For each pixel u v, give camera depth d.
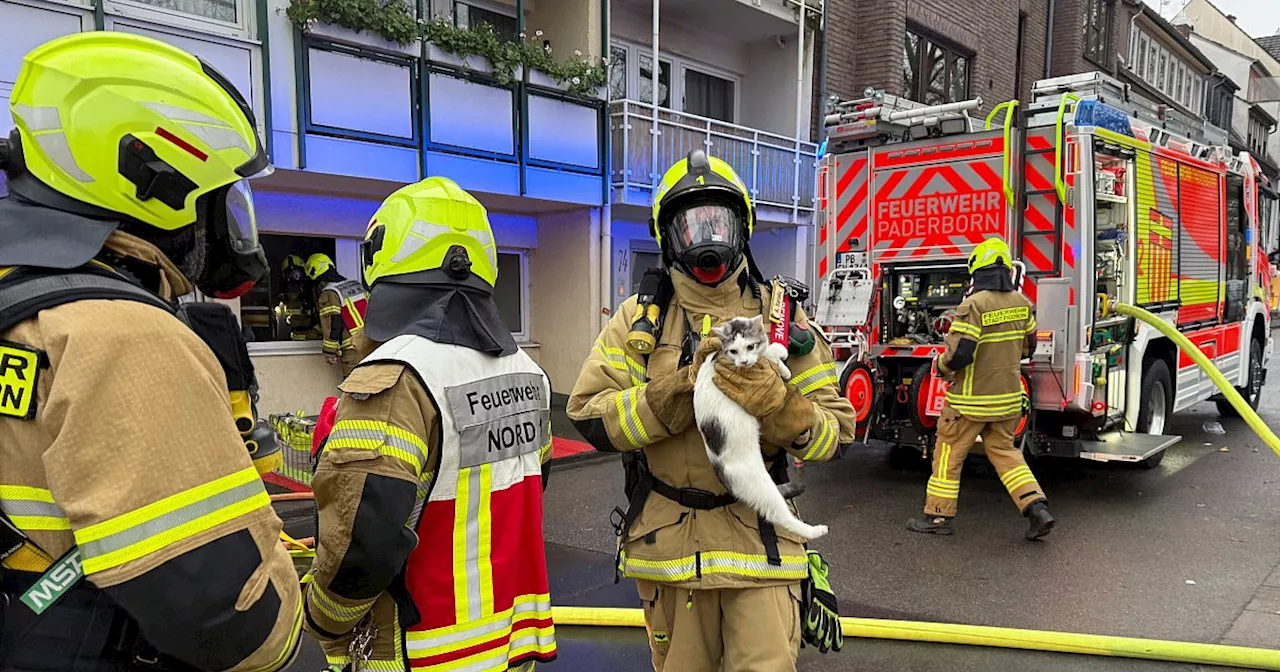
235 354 1.54
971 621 3.88
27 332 1.10
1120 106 6.50
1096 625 3.81
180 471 1.12
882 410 6.69
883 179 6.77
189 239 1.37
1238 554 4.79
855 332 6.53
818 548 4.98
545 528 5.30
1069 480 6.61
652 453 2.27
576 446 7.59
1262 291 9.73
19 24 5.44
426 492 1.70
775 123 12.24
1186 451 7.70
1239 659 3.30
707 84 12.12
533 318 10.22
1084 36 17.05
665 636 2.34
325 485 1.63
